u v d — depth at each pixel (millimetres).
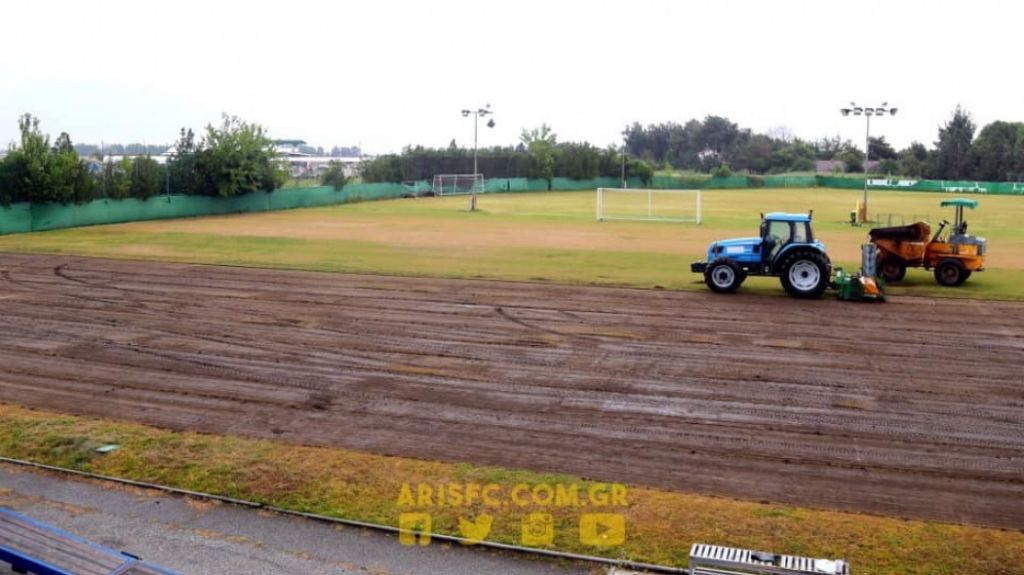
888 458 12969
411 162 85562
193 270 30594
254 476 12281
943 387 16531
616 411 15094
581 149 99062
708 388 16438
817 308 24109
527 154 95750
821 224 51062
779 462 12812
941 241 28203
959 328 21547
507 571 9875
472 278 28812
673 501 11352
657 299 25359
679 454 13117
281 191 61500
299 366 17891
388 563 10062
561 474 12344
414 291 26438
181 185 54656
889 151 148625
